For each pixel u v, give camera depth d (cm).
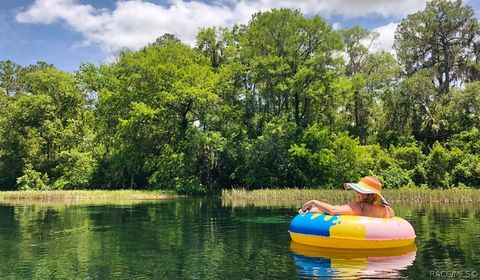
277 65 3922
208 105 4016
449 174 3778
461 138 4022
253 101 4147
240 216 1714
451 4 4722
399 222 996
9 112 4719
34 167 4559
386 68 4688
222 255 897
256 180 3838
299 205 2339
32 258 885
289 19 3975
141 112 3681
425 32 4859
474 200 2512
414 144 4141
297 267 778
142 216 1736
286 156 3869
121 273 752
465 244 995
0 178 4622
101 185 4269
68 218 1664
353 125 4669
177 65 4084
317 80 3994
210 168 3997
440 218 1559
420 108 4384
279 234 1193
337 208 1023
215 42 4650
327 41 3931
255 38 4125
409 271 741
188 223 1475
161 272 756
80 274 749
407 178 3800
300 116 4172
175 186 3738
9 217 1709
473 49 4753
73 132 4584
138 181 4331
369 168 3916
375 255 878
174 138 4091
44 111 4678
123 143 4069
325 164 3734
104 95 4031
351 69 4753
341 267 775
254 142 3859
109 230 1302
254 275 725
